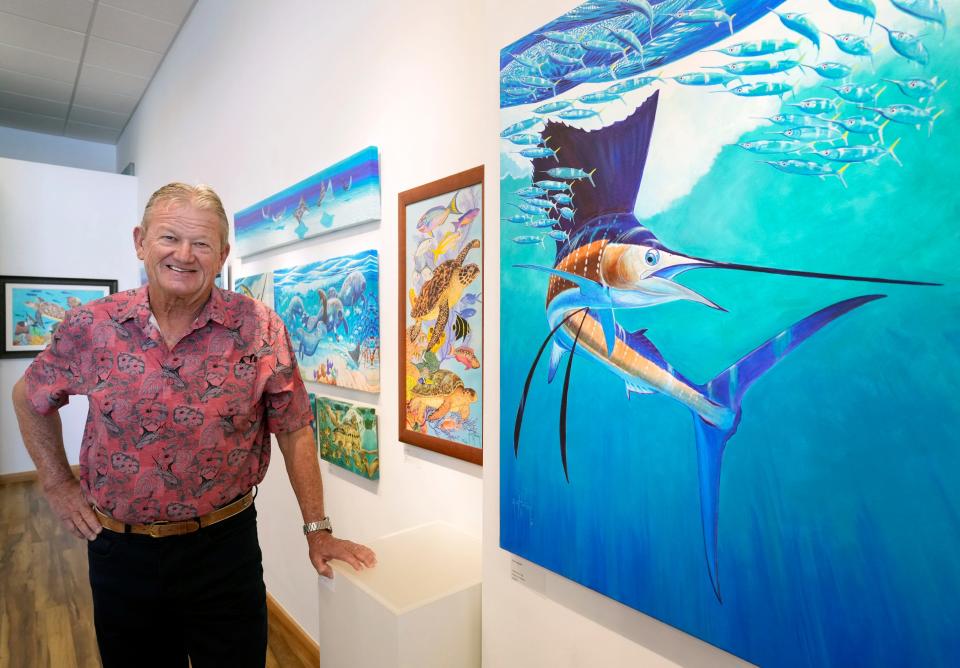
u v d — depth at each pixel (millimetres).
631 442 808
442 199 1544
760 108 667
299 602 2350
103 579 1198
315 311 2182
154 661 1271
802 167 633
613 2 826
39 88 4793
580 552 881
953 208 531
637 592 803
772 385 662
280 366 1299
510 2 1025
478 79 1456
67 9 3566
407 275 1680
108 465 1152
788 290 646
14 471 4887
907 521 562
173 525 1185
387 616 1069
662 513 771
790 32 642
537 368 949
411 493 1712
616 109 825
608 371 837
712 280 716
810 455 631
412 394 1656
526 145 963
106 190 5297
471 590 1156
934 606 546
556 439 917
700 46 724
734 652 696
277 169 2539
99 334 1153
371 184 1830
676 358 753
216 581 1237
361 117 1937
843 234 603
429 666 1091
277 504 2549
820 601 624
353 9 1980
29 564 2977
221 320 1208
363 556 1270
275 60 2535
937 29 538
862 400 591
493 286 1076
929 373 548
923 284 551
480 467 1445
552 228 922
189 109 3674
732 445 698
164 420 1161
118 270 5371
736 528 694
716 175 710
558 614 951
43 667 2033
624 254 815
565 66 896
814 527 628
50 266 5055
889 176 571
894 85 566
